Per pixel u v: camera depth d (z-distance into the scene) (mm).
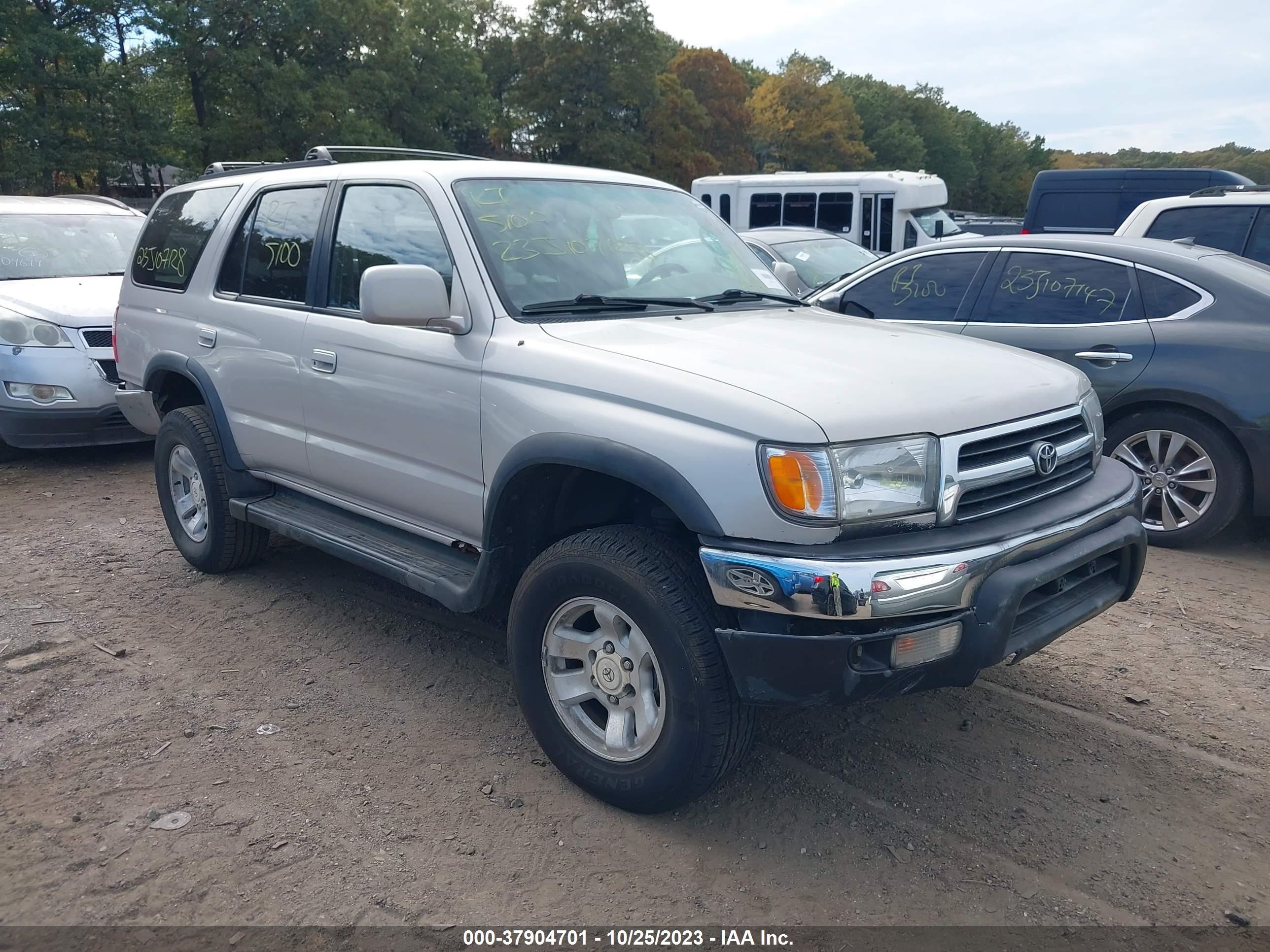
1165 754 3480
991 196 119938
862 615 2523
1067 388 3287
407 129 44469
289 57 38750
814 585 2516
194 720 3688
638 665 2961
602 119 53281
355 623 4605
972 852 2928
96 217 9242
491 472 3330
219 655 4262
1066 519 2977
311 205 4293
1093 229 13641
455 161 4031
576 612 3133
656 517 3215
